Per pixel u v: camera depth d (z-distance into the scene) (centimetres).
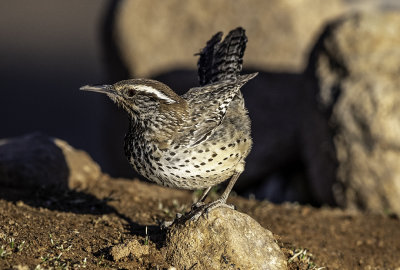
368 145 1318
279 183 1675
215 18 1945
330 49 1420
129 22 1911
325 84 1410
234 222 817
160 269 794
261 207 1227
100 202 1073
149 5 1939
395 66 1336
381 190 1313
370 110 1313
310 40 1922
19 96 3569
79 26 4844
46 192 1098
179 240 816
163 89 834
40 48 4403
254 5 1944
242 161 864
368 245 1123
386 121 1292
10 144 1181
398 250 1116
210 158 816
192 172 815
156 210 1068
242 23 1939
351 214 1290
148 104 829
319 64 1442
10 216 916
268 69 1842
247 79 888
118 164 1953
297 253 900
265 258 808
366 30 1387
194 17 1947
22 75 3916
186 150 809
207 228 812
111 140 1970
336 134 1368
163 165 815
